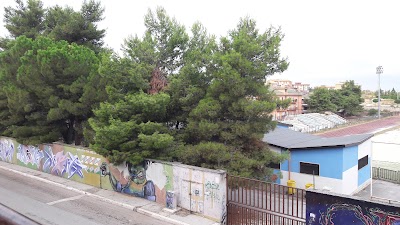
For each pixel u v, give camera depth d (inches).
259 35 664.4
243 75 646.5
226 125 649.0
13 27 1254.9
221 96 636.1
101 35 1180.5
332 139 936.9
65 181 787.4
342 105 3622.0
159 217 554.6
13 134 915.4
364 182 907.4
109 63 676.7
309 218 446.9
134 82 671.1
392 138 2121.1
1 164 998.4
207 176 547.5
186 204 577.6
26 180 814.5
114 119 637.9
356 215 411.2
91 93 767.7
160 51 721.6
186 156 634.8
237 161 609.0
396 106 5605.3
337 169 784.3
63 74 805.2
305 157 834.8
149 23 729.0
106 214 573.0
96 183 737.6
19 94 815.1
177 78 695.1
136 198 651.5
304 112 3688.5
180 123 740.7
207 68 681.6
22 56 832.9
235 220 524.1
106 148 633.6
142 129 624.4
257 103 607.8
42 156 889.5
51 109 789.2
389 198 807.1
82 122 843.4
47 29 1203.9
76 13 1114.1
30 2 1277.1
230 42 673.6
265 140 914.7
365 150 911.7
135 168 661.9
